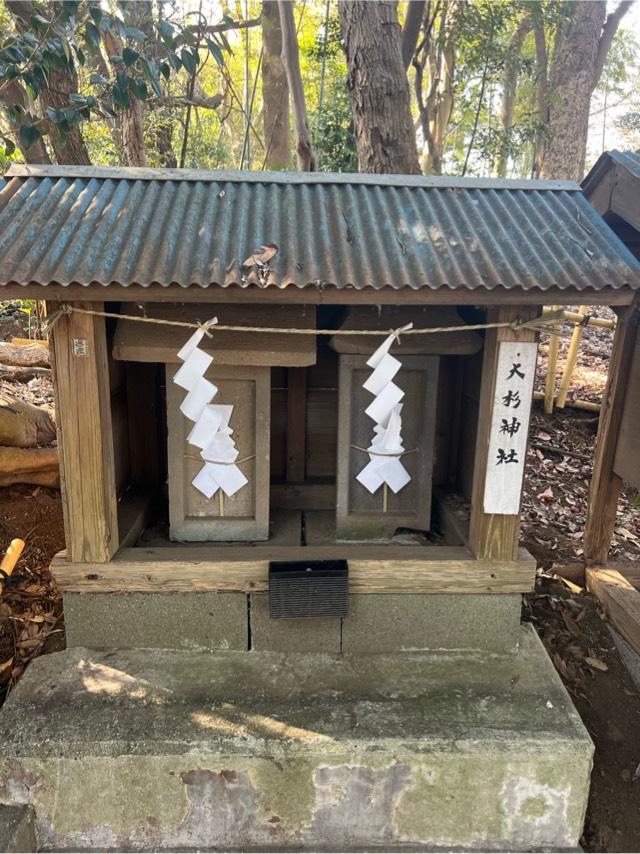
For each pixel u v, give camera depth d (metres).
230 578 2.76
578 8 8.62
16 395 4.96
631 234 3.43
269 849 2.46
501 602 2.86
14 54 3.13
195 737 2.37
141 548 2.86
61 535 3.79
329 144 7.42
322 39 7.75
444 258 2.38
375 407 2.51
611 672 3.22
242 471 2.92
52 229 2.40
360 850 2.46
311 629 2.88
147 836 2.45
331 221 2.60
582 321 4.25
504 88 9.76
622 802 2.65
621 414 3.56
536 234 2.54
